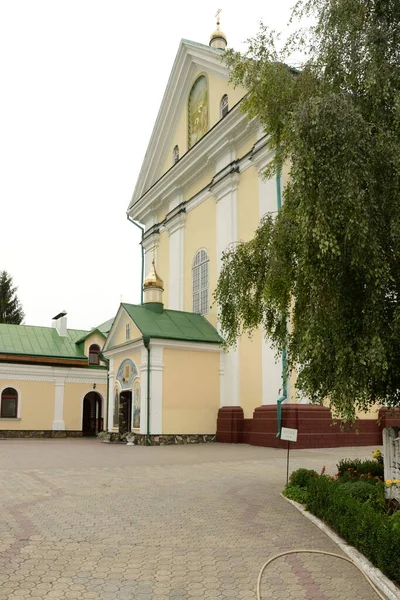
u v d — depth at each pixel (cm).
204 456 1823
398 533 622
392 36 845
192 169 3102
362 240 747
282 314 1071
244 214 2638
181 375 2516
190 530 802
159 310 2766
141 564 649
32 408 3391
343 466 1126
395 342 786
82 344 3703
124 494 1076
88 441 2866
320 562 666
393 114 809
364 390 778
